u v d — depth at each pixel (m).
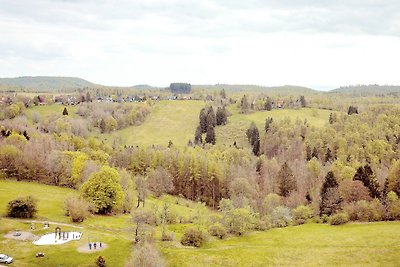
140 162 188.12
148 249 82.25
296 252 89.69
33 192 133.88
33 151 160.12
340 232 103.62
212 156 192.75
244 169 176.12
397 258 82.31
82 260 83.38
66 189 146.00
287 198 147.25
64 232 98.00
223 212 117.81
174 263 84.38
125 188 135.25
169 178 170.88
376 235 97.44
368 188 125.75
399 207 110.31
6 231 96.31
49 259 83.00
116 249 89.25
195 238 96.31
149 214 111.06
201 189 179.12
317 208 127.19
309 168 173.75
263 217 122.00
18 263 80.81
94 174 120.94
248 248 92.94
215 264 84.31
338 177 148.38
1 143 166.25
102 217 116.12
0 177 151.00
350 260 84.00
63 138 199.62
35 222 104.06
